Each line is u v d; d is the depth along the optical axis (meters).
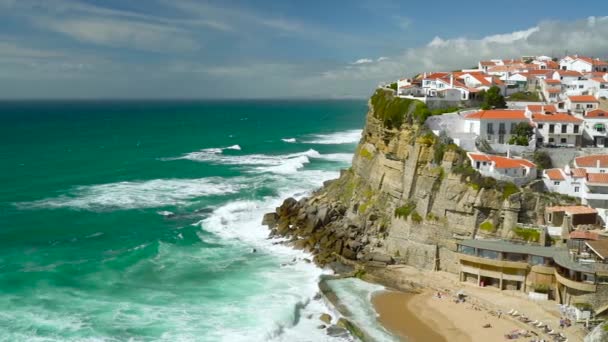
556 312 51.97
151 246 73.44
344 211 83.62
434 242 64.62
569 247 54.00
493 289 57.56
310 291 59.53
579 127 77.06
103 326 50.19
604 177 62.22
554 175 64.19
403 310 54.31
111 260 68.12
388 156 77.75
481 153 66.69
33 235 78.62
